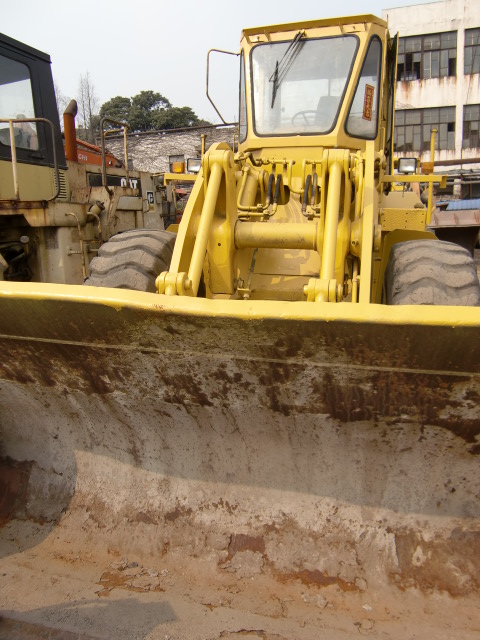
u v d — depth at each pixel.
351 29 4.28
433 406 2.04
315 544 2.35
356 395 2.08
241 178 3.70
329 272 2.73
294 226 3.24
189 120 41.50
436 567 2.23
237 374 2.14
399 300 2.88
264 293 3.50
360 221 3.16
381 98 4.41
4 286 2.03
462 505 2.30
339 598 2.20
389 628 2.06
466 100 31.55
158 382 2.30
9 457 2.90
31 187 6.22
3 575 2.39
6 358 2.44
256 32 4.45
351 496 2.39
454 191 27.06
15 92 6.00
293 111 4.30
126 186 8.34
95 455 2.75
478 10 30.39
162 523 2.54
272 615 2.14
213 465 2.54
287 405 2.22
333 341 1.83
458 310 1.66
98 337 2.12
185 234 3.04
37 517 2.70
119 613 2.17
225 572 2.34
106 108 42.06
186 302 1.87
